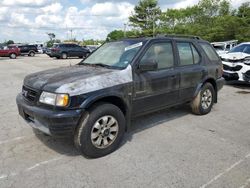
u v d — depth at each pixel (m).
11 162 3.76
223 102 7.38
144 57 4.50
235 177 3.39
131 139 4.59
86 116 3.72
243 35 37.69
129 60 4.40
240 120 5.71
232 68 9.42
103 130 3.90
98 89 3.77
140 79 4.40
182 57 5.35
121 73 4.17
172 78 4.99
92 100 3.67
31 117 3.93
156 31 50.12
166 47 5.02
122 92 4.09
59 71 4.36
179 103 5.39
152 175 3.43
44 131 3.68
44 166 3.65
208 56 6.05
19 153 4.04
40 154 4.01
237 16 44.62
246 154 4.04
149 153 4.05
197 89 5.69
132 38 5.04
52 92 3.59
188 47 5.55
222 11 45.94
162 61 4.89
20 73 14.26
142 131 4.98
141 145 4.34
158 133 4.89
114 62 4.56
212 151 4.14
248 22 41.19
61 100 3.52
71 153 4.05
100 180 3.32
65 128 3.55
